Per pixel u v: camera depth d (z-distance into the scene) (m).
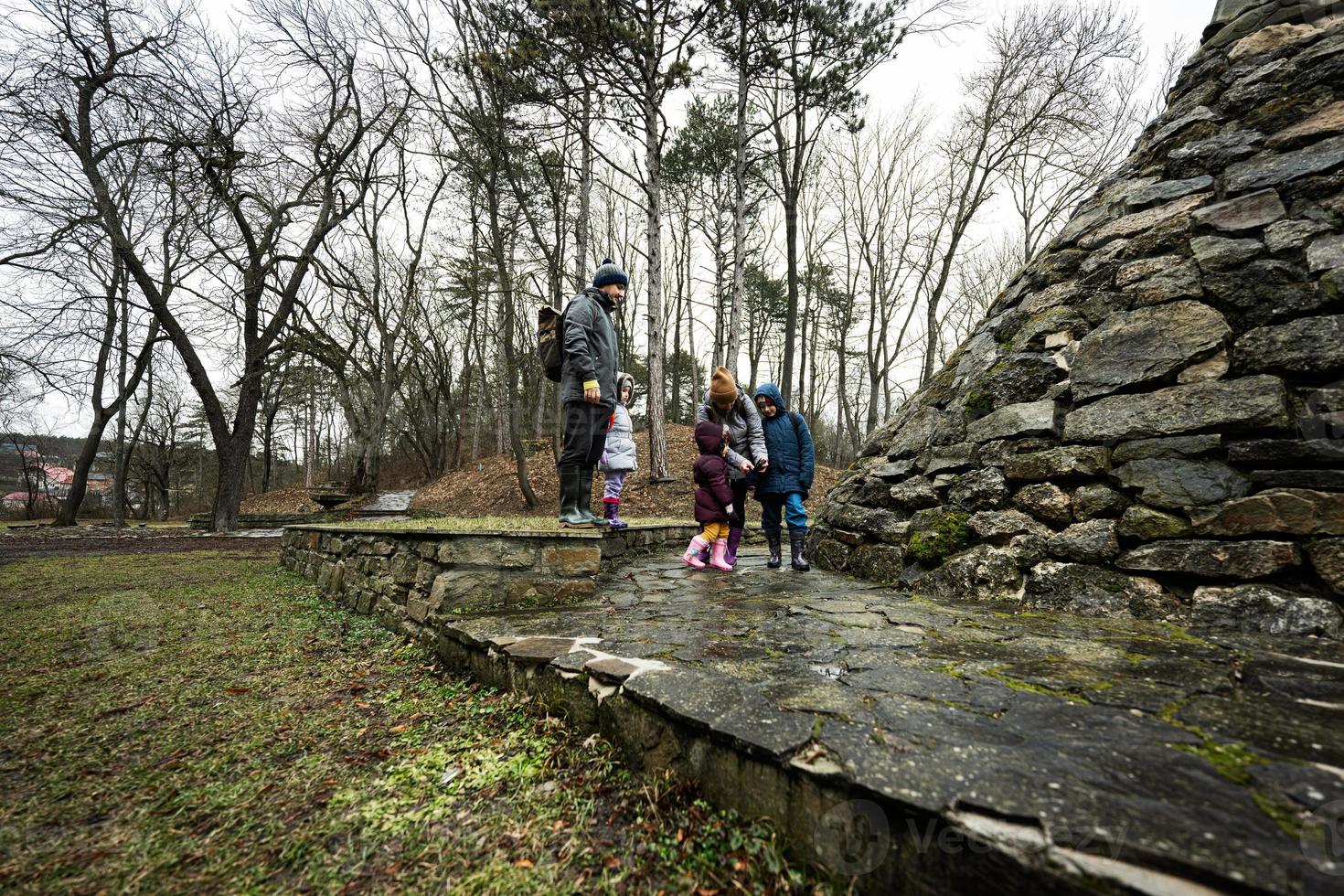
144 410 23.16
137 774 2.00
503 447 26.42
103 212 12.97
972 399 4.03
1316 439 2.62
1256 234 3.14
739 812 1.47
